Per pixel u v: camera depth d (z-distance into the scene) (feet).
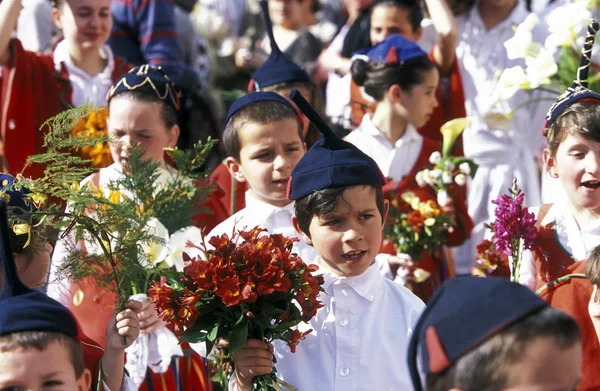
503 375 8.21
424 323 8.83
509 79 18.69
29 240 13.05
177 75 26.91
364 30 27.99
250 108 17.87
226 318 12.60
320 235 13.71
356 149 13.94
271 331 12.71
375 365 13.67
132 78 19.40
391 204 19.93
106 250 13.52
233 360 13.53
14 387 10.42
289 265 12.63
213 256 12.72
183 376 17.62
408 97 21.45
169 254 16.12
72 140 13.98
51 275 15.05
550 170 16.11
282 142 17.53
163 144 19.45
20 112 22.06
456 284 8.88
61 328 10.75
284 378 13.70
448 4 26.14
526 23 18.88
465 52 25.93
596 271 13.34
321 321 13.84
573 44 19.65
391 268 19.72
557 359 8.25
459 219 20.65
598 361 13.91
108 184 15.70
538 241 15.76
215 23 34.96
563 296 14.55
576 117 15.14
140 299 15.92
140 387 16.85
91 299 15.92
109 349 13.25
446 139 20.65
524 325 8.29
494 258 17.16
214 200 20.15
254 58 32.01
